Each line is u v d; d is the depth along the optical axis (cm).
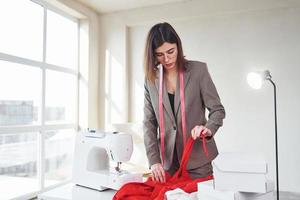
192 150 143
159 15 338
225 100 312
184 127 143
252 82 173
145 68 148
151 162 143
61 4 305
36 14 289
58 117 322
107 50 363
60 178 320
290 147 287
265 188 83
